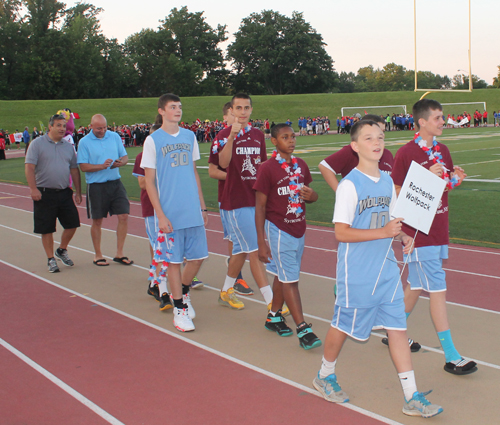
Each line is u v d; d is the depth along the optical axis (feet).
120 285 20.06
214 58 304.30
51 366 12.85
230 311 17.20
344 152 14.23
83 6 262.47
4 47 227.61
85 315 16.65
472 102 195.31
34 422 10.23
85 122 163.43
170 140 15.38
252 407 10.66
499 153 75.31
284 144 13.91
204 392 11.35
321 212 35.99
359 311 10.40
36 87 221.05
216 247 26.58
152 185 15.23
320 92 302.25
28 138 113.39
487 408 10.55
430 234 12.42
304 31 290.35
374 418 10.19
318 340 13.47
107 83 248.73
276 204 13.93
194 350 13.76
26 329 15.43
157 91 275.39
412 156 12.73
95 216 22.50
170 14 304.30
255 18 302.45
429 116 12.61
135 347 14.01
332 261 23.13
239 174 16.46
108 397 11.20
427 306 17.17
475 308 16.56
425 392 10.84
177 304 15.49
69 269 22.52
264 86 304.91
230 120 17.76
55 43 229.45
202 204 16.74
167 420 10.19
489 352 13.28
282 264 13.96
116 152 22.89
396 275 10.57
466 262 22.24
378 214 10.48
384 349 13.85
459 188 43.68
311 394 11.21
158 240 15.70
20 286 19.97
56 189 21.85
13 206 41.52
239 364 12.84
